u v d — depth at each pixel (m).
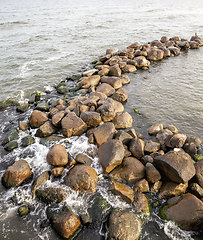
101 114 12.36
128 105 14.72
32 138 11.52
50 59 23.81
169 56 24.47
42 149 10.84
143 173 8.91
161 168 8.69
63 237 6.88
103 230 7.10
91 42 30.19
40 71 20.73
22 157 10.37
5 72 20.28
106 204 7.85
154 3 80.56
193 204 7.27
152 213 7.60
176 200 7.73
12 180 8.69
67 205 7.75
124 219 7.11
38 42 29.92
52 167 9.63
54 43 29.61
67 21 46.06
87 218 7.32
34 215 7.64
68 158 9.85
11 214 7.71
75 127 11.45
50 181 8.85
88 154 10.20
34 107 14.96
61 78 19.53
